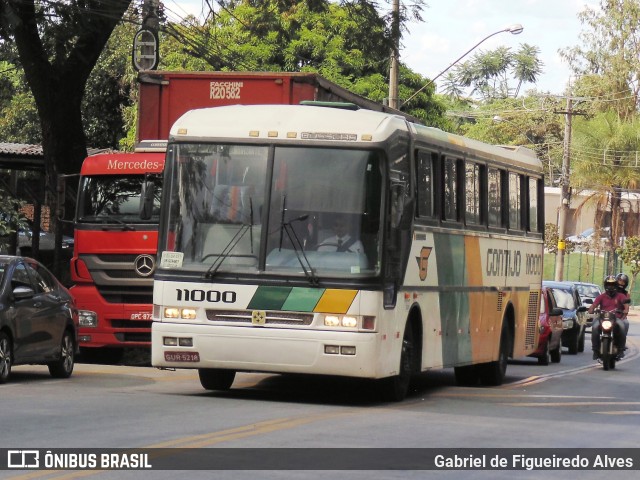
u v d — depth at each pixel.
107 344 31.34
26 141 77.81
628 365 42.81
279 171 22.47
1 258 26.02
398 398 23.98
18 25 36.62
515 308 32.69
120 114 76.50
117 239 31.31
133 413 19.62
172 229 22.70
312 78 31.02
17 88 74.38
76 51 42.59
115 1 40.59
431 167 25.45
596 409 24.44
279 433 17.55
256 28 47.41
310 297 21.89
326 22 71.50
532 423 20.81
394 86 53.41
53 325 26.67
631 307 101.19
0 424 17.88
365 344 21.78
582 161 107.00
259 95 31.48
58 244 37.59
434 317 25.62
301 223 22.23
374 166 22.27
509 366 40.97
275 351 21.95
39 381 26.05
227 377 24.81
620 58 115.81
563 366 41.84
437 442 17.38
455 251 26.98
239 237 22.34
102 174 31.62
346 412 21.20
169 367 22.83
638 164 105.94
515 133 150.88
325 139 22.45
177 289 22.45
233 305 22.16
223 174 22.70
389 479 13.98
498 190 30.83
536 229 35.09
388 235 22.20
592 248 110.88
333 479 13.77
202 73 31.80
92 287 31.48
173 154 23.00
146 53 40.97
